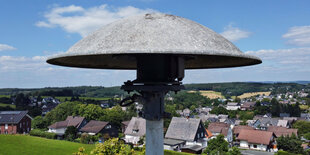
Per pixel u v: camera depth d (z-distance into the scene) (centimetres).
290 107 14212
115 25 426
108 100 17675
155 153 470
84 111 8981
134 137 6100
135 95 459
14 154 2975
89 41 398
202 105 18225
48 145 3588
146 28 387
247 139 6600
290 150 5691
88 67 600
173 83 438
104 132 6975
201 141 5472
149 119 465
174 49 322
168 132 5575
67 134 5894
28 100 15212
